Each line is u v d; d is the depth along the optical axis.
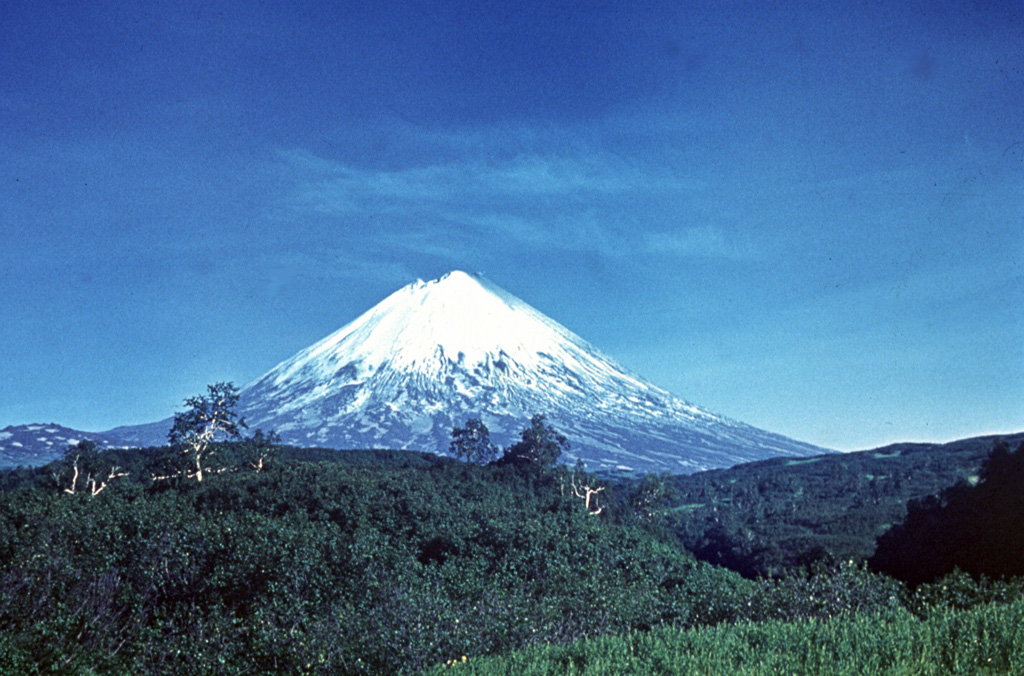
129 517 37.06
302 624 23.78
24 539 32.66
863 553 70.94
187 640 22.70
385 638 20.19
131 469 75.38
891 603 21.02
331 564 32.53
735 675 12.30
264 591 30.09
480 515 52.59
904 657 12.22
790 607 21.92
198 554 32.41
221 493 54.78
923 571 52.19
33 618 22.22
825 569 23.84
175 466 64.88
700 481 183.00
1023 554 42.88
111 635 23.20
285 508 50.62
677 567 49.75
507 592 31.03
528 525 47.41
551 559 43.31
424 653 19.67
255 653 21.56
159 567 30.59
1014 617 13.37
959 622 13.57
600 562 44.38
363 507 49.12
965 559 47.38
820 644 13.72
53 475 68.88
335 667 20.14
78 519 37.25
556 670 14.59
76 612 23.30
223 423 68.75
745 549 89.69
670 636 15.62
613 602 27.48
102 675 20.48
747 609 22.84
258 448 71.81
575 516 59.78
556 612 24.23
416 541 46.66
